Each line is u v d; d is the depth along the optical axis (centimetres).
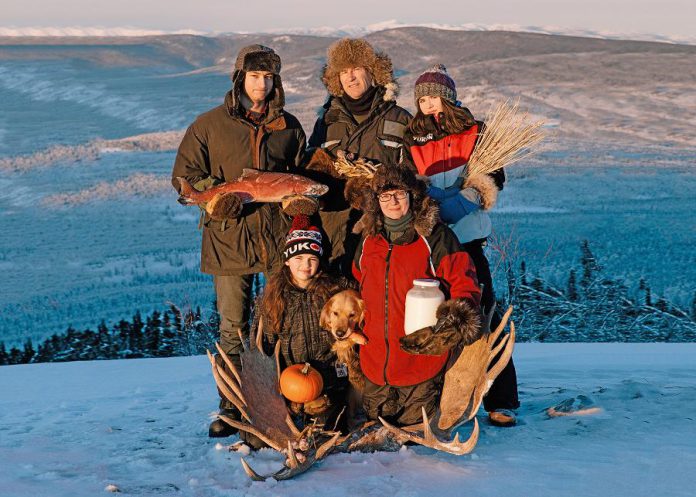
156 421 425
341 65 399
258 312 351
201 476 299
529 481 268
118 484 291
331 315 336
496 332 310
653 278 8256
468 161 376
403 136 398
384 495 259
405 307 320
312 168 393
